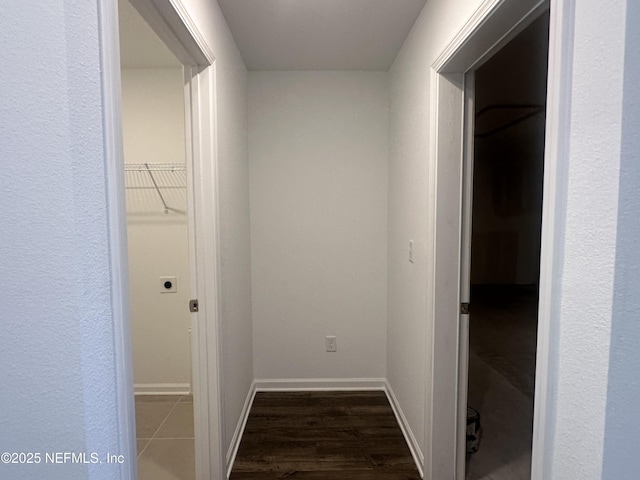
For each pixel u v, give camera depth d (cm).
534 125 454
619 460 68
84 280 68
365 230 274
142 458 204
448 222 168
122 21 191
